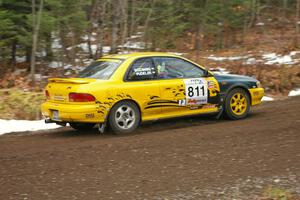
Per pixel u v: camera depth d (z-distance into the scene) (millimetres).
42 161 6867
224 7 24078
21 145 8227
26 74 17438
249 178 5844
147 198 5246
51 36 18438
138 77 9031
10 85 15586
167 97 9258
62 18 16578
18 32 17375
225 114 10047
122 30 22547
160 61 9352
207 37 27797
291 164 6348
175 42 25094
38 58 19438
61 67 18672
